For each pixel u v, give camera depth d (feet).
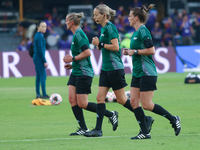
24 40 302.45
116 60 73.67
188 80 183.52
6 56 234.99
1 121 92.27
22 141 69.51
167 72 250.78
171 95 139.74
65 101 129.70
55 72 238.48
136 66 69.26
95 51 241.14
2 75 234.38
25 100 133.08
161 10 382.42
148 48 67.21
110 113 75.92
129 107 77.10
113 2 390.63
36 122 90.74
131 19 69.97
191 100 125.39
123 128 82.17
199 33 320.91
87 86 75.15
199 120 89.51
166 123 87.35
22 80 215.10
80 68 74.84
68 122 90.43
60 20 345.51
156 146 63.93
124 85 75.31
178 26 302.66
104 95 74.43
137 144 65.77
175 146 63.72
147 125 71.31
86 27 296.71
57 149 62.64
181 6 355.56
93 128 78.18
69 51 240.12
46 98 134.21
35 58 131.44
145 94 68.59
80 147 64.08
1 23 333.83
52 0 392.27
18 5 383.04
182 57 252.62
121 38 296.30
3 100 133.49
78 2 394.11
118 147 63.72
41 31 130.93
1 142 68.69
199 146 63.57
